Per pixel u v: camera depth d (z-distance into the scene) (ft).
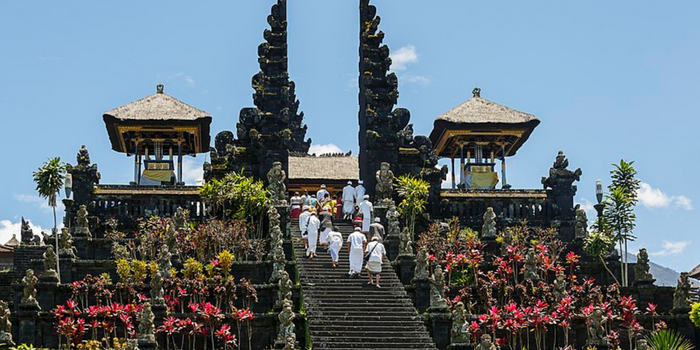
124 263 120.98
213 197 151.43
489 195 166.20
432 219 161.07
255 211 148.56
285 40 174.50
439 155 197.67
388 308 112.68
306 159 198.29
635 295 136.87
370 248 118.11
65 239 127.75
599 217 148.77
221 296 118.11
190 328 111.34
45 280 118.32
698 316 125.70
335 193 195.62
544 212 165.68
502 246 140.05
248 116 168.14
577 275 140.77
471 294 126.11
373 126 169.78
